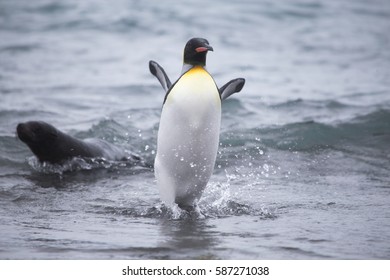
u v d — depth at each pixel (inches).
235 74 1775.3
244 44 2266.2
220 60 1975.9
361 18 2972.4
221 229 651.5
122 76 1750.7
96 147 1045.2
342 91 1579.7
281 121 1241.4
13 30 2485.2
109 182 904.9
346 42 2395.4
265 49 2204.7
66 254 566.6
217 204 755.4
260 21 2706.7
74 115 1307.8
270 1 3147.1
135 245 592.4
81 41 2279.8
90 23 2571.4
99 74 1779.0
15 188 846.5
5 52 2075.5
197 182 694.5
